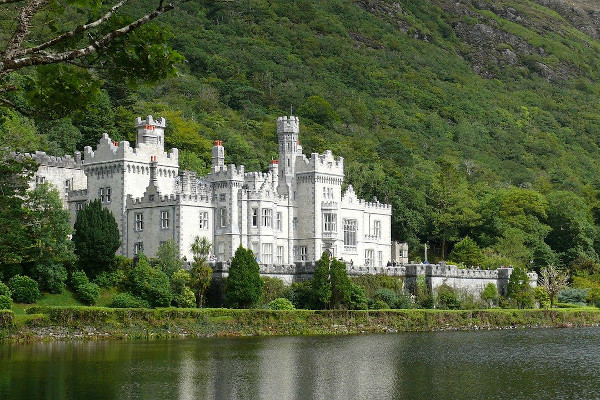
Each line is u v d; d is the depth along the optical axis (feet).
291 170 484.33
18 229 339.98
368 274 437.17
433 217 621.72
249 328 371.76
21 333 327.06
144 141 458.91
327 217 478.18
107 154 453.58
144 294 375.45
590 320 481.87
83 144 594.24
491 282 491.72
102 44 113.19
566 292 533.55
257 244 452.76
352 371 271.90
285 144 484.33
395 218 598.75
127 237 448.24
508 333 411.54
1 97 128.36
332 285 404.57
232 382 247.09
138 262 385.50
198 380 248.52
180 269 390.83
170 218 434.71
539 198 647.56
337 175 488.02
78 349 307.17
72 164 476.95
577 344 360.28
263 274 412.16
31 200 369.09
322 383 249.55
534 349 339.77
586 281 558.97
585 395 236.22
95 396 220.64
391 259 566.77
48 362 274.16
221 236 450.30
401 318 414.00
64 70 124.67
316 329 385.29
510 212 634.84
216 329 364.58
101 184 456.86
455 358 307.78
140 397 221.25
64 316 339.16
